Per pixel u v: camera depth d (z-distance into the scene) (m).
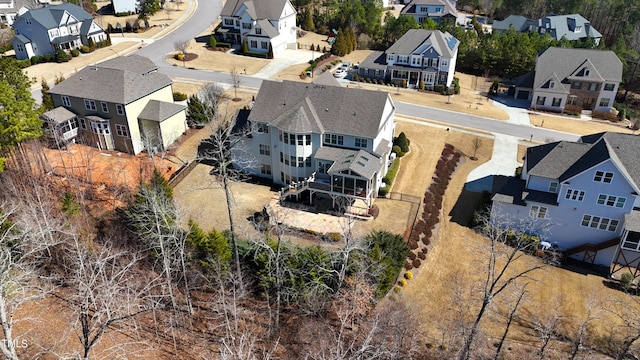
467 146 62.34
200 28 110.12
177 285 36.81
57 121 54.53
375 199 49.44
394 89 82.38
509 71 89.88
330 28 112.31
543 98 76.19
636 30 103.88
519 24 113.94
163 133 57.03
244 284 35.84
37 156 49.81
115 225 41.81
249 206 47.84
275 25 95.88
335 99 48.94
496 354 30.52
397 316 34.09
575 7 122.94
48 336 31.22
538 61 79.31
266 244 33.00
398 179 53.50
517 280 39.47
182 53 92.88
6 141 48.62
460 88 84.94
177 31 108.25
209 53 95.25
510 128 68.50
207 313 34.84
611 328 35.38
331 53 98.38
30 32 90.44
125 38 103.31
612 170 39.03
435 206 48.56
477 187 52.94
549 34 101.88
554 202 42.44
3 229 35.22
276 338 33.03
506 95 82.88
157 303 29.58
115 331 32.41
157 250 37.22
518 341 34.12
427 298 37.47
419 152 59.88
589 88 75.56
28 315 32.78
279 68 88.75
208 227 44.31
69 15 93.44
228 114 67.62
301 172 49.78
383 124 48.88
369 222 45.66
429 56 81.75
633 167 41.78
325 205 48.16
